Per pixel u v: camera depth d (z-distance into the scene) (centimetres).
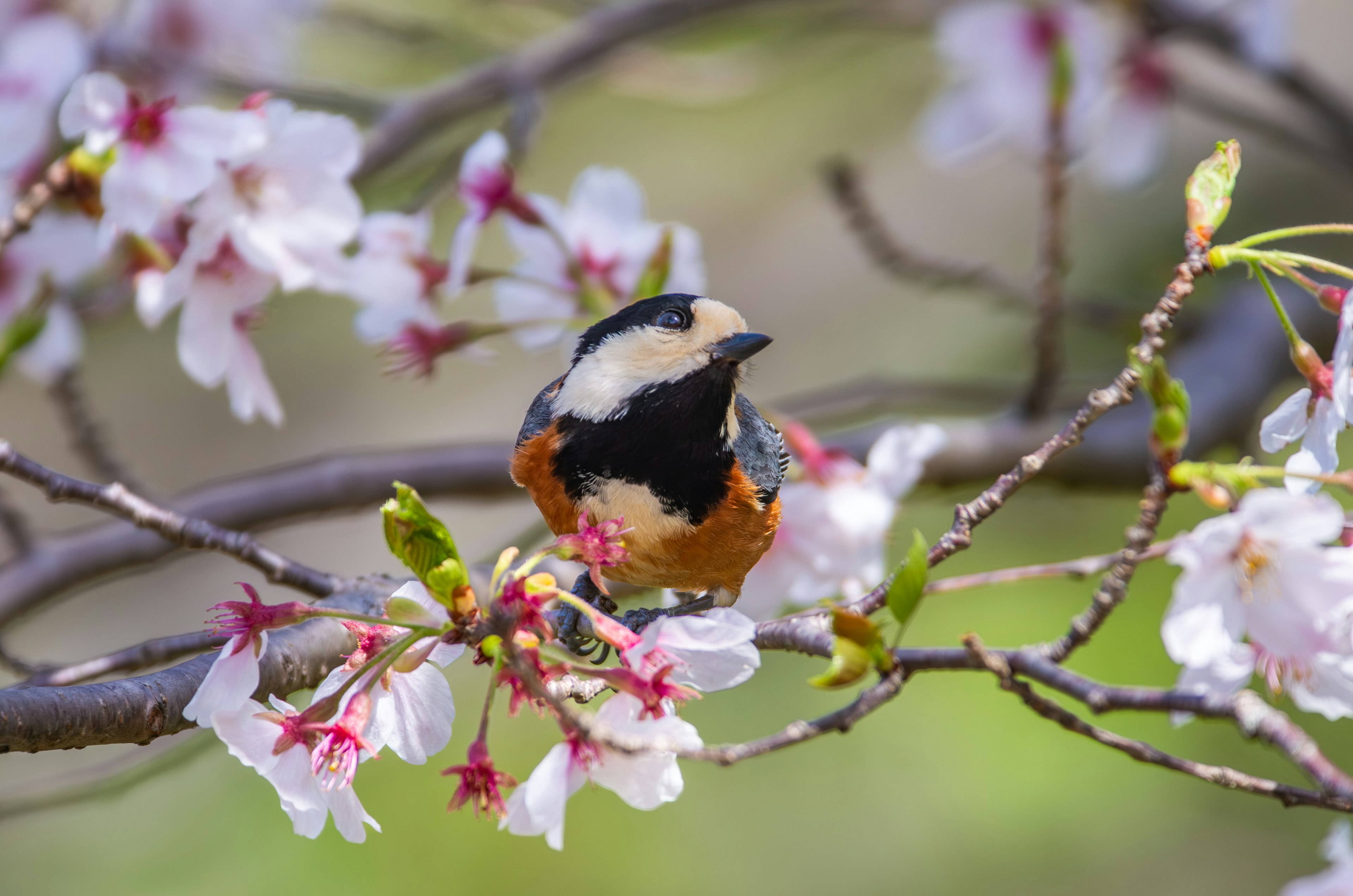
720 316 702
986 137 1074
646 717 482
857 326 1725
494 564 996
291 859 1247
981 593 1288
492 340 1018
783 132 1838
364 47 1359
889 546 952
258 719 494
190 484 1688
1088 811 1259
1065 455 1087
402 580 686
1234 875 1232
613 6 1169
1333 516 479
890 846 1283
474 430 1700
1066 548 1298
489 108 1148
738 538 705
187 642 672
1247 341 1225
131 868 1247
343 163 718
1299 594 500
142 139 655
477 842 1273
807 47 1299
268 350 1734
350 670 507
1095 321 1157
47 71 800
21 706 484
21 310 809
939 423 1068
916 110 1794
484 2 1260
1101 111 1130
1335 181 1580
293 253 711
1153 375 525
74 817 1280
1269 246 1545
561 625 710
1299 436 542
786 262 1784
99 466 905
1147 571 1242
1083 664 1205
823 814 1312
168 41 977
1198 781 1246
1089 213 1623
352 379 1753
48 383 878
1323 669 556
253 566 649
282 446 1717
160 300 732
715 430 695
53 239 802
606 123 1841
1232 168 546
